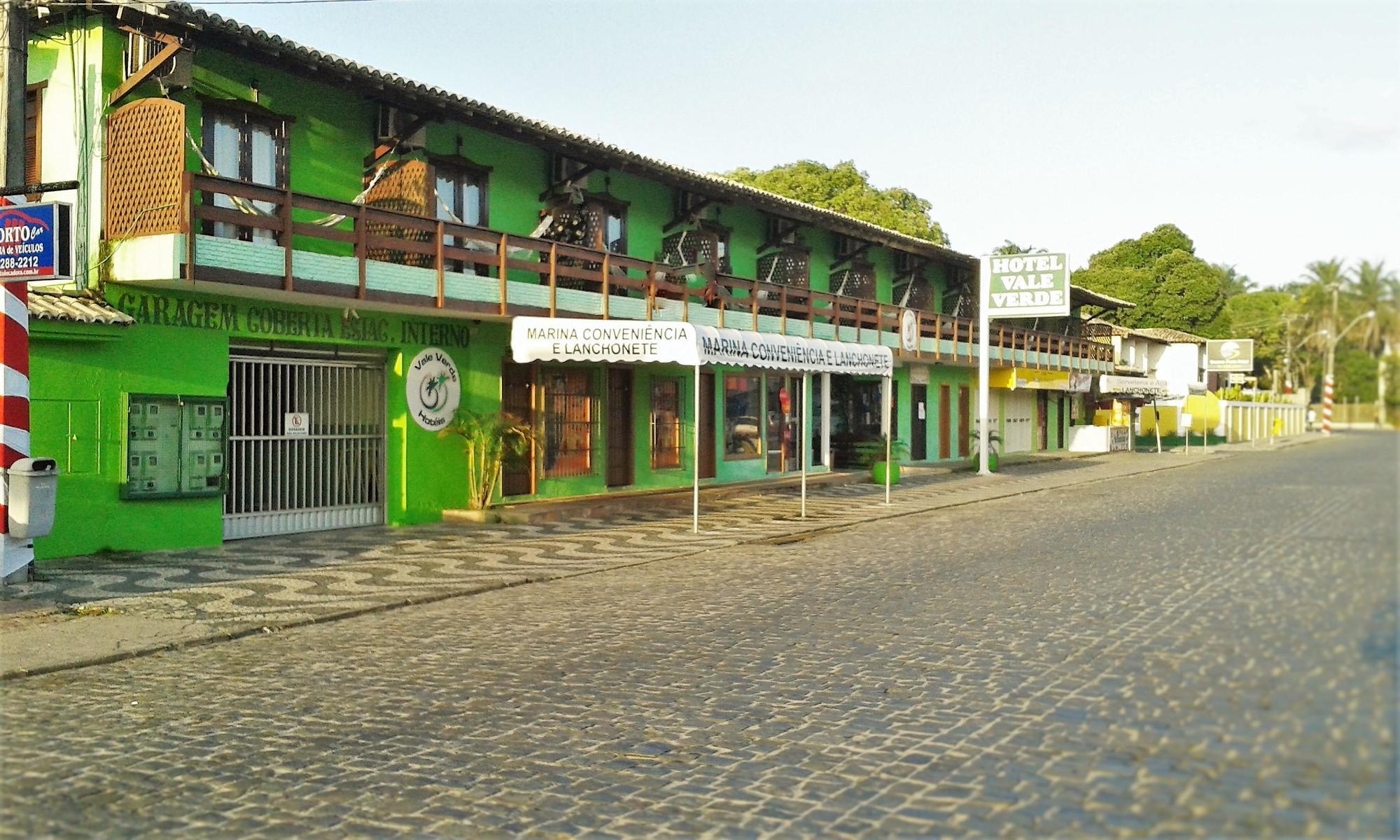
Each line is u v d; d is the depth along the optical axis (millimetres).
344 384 16141
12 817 4766
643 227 21578
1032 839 3902
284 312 14766
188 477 13773
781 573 12070
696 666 7473
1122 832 3619
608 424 20578
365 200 15594
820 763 5227
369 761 5508
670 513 19016
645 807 4734
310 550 13930
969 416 35531
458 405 17641
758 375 25219
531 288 17219
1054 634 7770
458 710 6469
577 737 5828
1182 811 3020
